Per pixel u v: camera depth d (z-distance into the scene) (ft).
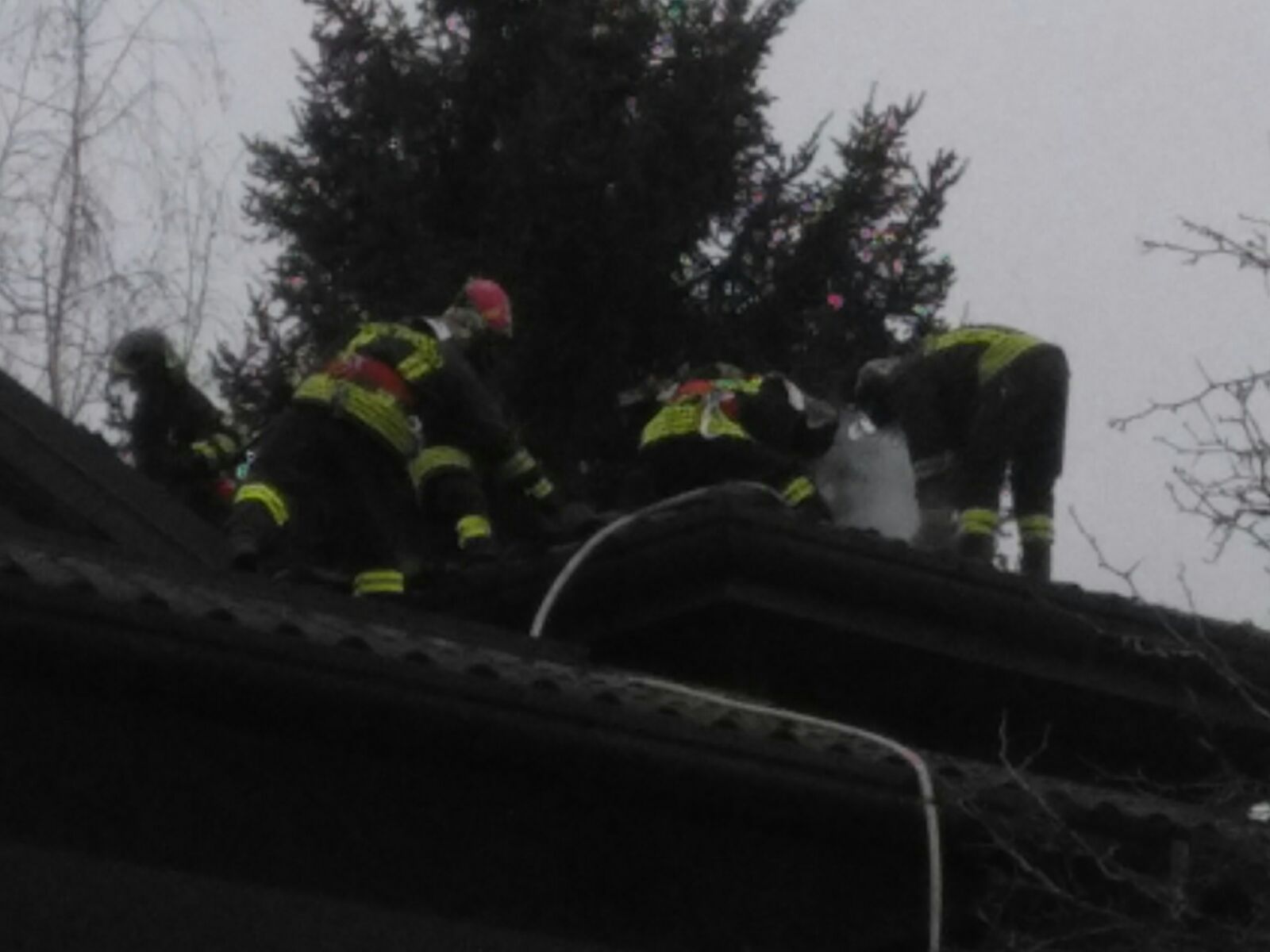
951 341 45.96
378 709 31.86
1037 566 45.32
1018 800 35.09
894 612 39.06
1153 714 41.29
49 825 31.35
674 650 39.19
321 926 32.68
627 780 33.50
